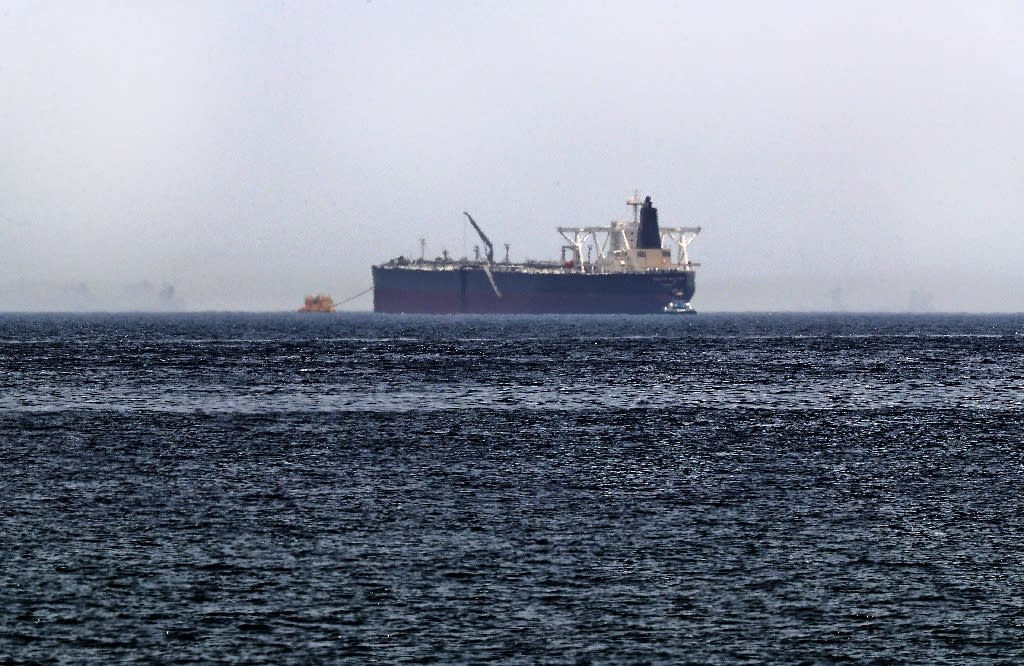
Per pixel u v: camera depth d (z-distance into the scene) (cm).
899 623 7269
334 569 8419
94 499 11100
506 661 6681
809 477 12494
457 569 8412
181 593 7838
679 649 6850
